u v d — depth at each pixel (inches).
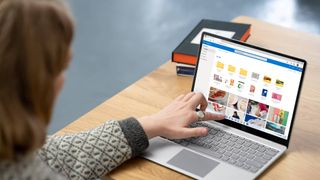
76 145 56.4
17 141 35.4
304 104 69.1
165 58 134.6
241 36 78.5
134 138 57.9
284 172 58.0
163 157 58.8
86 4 154.9
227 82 63.9
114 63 132.1
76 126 64.4
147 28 145.6
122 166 58.1
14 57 34.2
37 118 35.9
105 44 138.5
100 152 56.5
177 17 151.0
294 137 63.2
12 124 34.7
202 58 65.1
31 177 36.7
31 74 34.5
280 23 151.9
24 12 34.6
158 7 155.4
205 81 65.3
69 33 36.7
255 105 62.3
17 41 34.3
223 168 57.4
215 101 64.8
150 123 59.9
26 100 35.2
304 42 81.7
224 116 64.2
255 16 154.2
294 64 59.7
